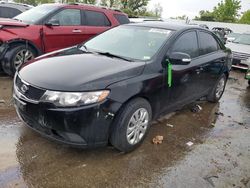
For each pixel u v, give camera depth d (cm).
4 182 314
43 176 329
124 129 362
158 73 406
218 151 421
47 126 337
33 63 399
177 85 450
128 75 368
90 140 341
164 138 441
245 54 1038
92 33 787
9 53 632
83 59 404
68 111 323
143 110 390
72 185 320
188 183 342
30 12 748
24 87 354
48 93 330
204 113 565
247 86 846
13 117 462
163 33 465
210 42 564
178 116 534
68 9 748
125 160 373
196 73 495
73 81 336
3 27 624
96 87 335
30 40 657
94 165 357
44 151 375
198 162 387
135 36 473
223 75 619
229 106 629
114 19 847
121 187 325
